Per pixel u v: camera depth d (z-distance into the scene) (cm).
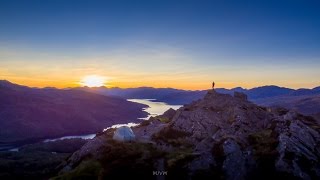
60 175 9981
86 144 11250
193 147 10694
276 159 9688
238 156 9881
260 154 9969
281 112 13438
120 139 11175
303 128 10950
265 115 12412
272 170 9394
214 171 9406
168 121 14125
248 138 10881
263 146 10338
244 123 11725
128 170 9450
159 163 9744
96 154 10650
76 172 9819
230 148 10075
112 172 9438
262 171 9438
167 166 9519
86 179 9400
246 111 12438
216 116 12356
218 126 11656
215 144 10344
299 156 9700
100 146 10931
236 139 10550
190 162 9644
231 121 11950
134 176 9219
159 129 12225
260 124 11869
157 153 10325
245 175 9338
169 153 10319
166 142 11194
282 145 10100
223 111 12788
